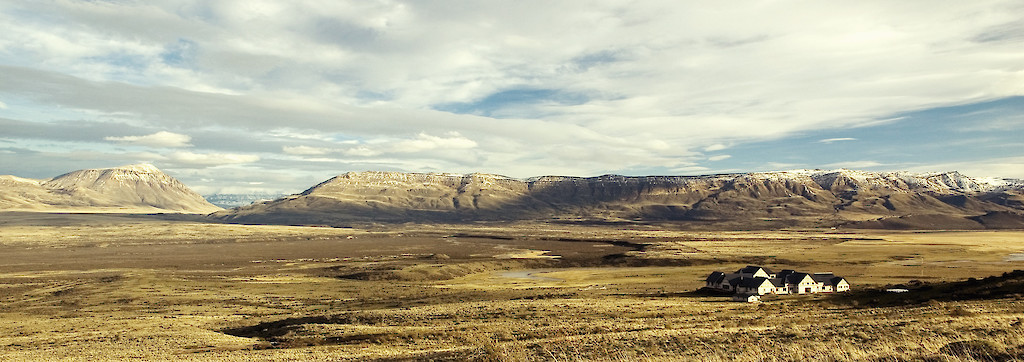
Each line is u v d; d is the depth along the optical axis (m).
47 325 79.25
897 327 35.41
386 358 40.91
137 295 117.44
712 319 57.94
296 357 46.56
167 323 78.81
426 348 49.22
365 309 93.88
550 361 33.97
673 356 32.28
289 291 127.38
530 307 77.81
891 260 183.00
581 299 92.88
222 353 52.66
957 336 29.58
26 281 147.50
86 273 168.75
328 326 67.19
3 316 93.69
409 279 163.12
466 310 77.50
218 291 126.62
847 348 29.77
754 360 29.02
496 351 37.72
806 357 28.33
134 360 48.75
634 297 99.44
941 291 77.69
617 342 38.28
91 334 68.75
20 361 50.06
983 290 71.31
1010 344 26.36
